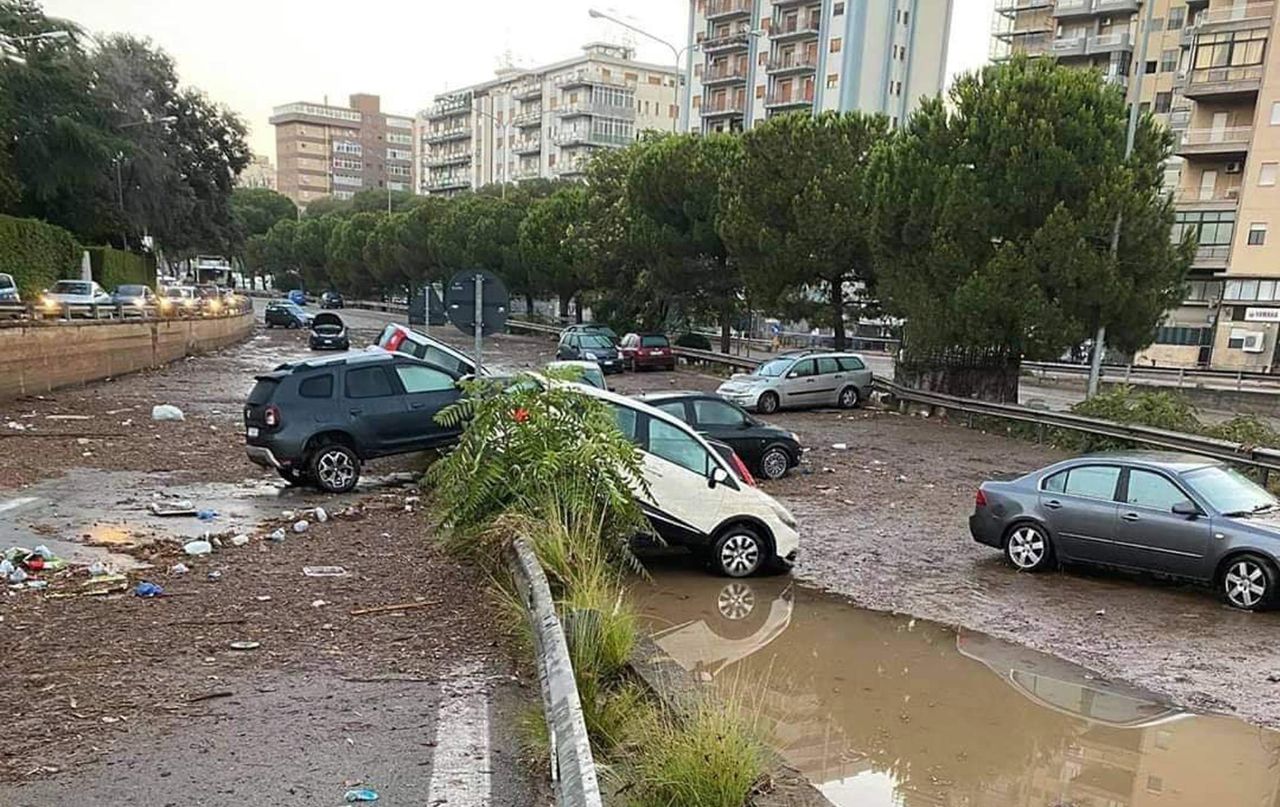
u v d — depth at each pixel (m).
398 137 190.50
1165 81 55.53
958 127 22.14
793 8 77.19
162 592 7.08
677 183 36.78
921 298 22.89
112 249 49.06
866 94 71.50
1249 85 44.72
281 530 9.30
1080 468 9.74
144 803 3.89
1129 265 20.77
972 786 5.18
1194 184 48.59
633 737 4.89
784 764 5.04
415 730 4.76
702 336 42.62
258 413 12.03
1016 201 20.92
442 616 6.68
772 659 7.11
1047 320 20.61
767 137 30.06
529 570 6.30
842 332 32.34
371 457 12.37
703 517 9.21
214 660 5.65
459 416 8.69
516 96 119.06
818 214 29.06
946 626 7.96
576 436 8.28
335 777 4.21
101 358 24.73
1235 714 6.16
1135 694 6.49
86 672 5.35
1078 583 9.39
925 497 13.88
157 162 52.59
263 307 88.81
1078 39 58.91
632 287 45.91
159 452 14.55
